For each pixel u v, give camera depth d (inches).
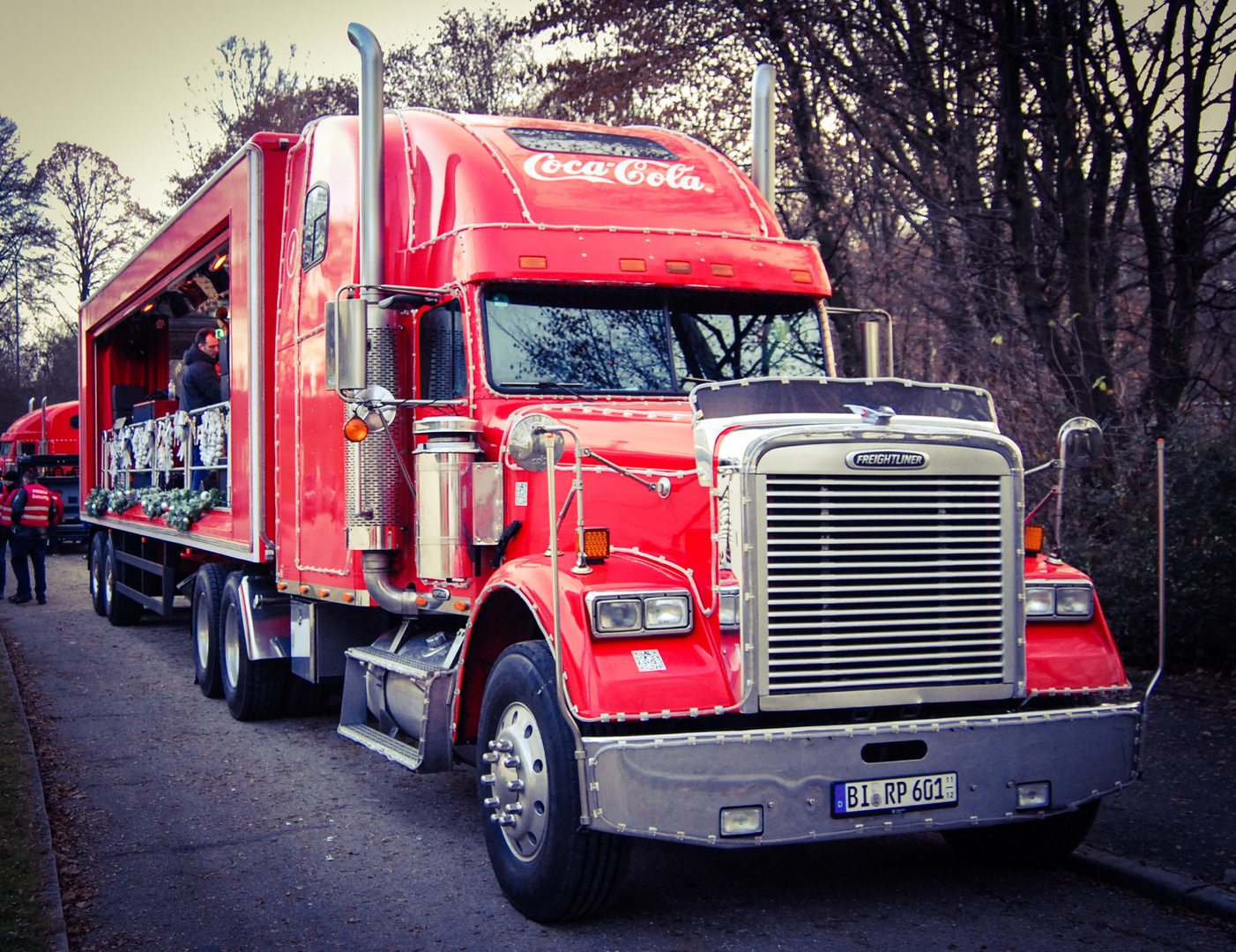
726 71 570.9
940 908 186.9
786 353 249.3
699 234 247.4
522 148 249.8
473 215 234.8
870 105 512.4
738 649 168.7
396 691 238.1
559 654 167.5
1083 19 419.2
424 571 222.5
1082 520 374.3
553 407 219.8
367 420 227.9
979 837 208.7
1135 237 448.8
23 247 2178.9
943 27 476.7
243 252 326.0
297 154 305.7
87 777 277.7
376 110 241.6
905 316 520.1
